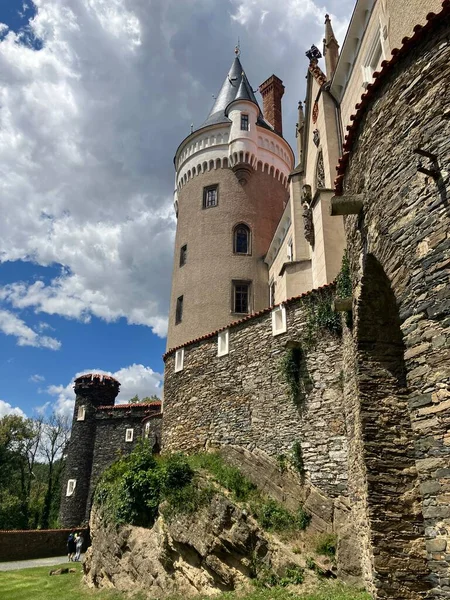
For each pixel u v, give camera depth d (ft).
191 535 43.24
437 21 23.97
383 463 29.68
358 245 31.07
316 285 59.06
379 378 31.27
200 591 41.14
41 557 96.63
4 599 55.98
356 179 30.86
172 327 99.66
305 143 75.51
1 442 157.48
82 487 118.73
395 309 31.50
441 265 21.54
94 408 127.85
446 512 19.51
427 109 23.95
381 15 47.09
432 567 19.81
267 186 109.40
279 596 33.73
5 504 144.36
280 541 39.52
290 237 82.74
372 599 28.48
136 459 60.23
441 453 20.17
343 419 43.14
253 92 125.39
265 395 52.29
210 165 109.09
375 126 28.19
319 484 43.19
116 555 53.62
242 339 58.23
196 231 104.32
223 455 54.39
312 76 71.46
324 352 47.24
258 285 98.89
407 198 24.47
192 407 62.80
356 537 35.14
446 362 20.54
